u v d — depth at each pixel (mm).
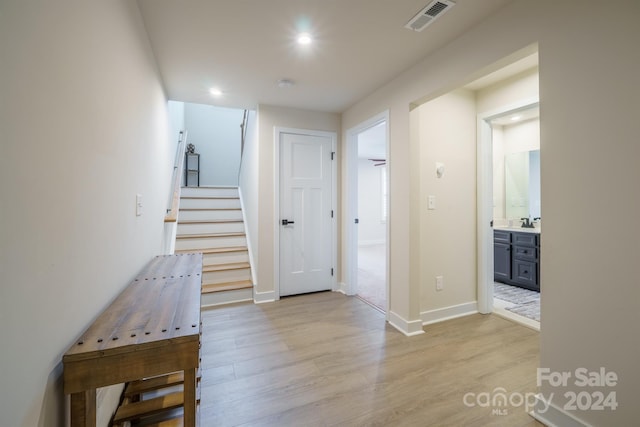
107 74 1161
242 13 1718
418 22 1809
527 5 1530
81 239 941
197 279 1576
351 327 2623
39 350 713
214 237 3916
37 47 698
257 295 3283
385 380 1843
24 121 650
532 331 2547
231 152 6570
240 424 1485
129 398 1482
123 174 1387
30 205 676
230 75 2539
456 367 1984
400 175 2555
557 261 1402
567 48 1354
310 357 2115
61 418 823
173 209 3098
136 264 1658
